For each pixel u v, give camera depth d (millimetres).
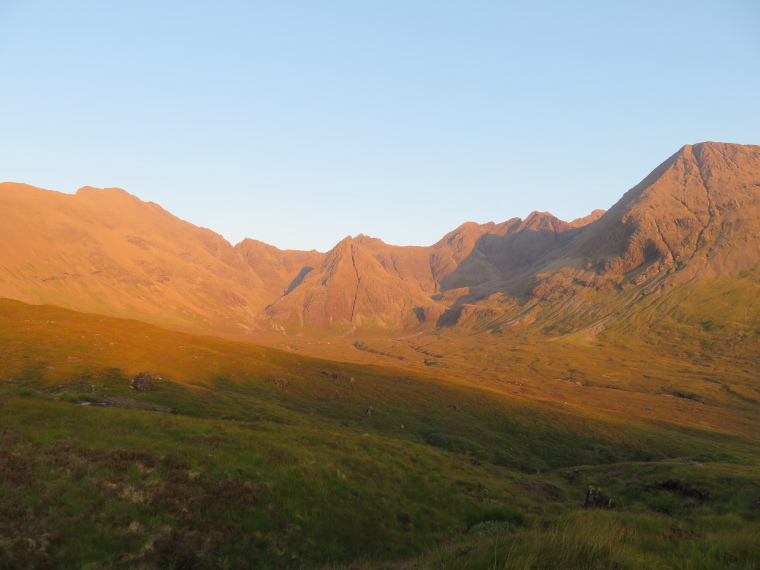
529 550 13805
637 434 87000
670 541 17281
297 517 23062
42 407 28141
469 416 85750
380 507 27594
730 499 35906
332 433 42125
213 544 18984
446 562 15164
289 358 108750
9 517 16297
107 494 19625
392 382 100938
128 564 16312
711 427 131125
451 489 34312
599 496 37000
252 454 27906
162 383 60219
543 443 77438
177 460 24141
